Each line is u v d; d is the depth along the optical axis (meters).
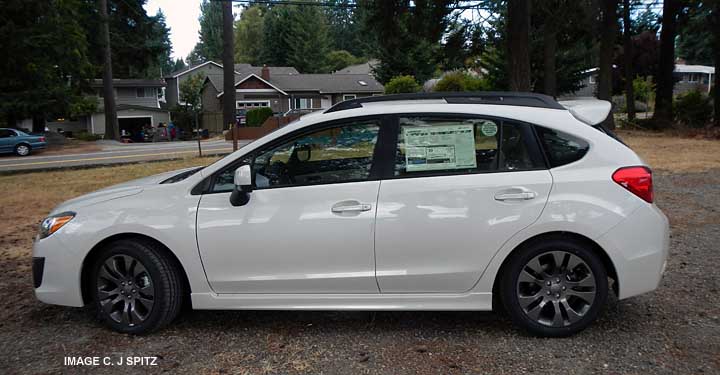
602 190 3.71
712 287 4.71
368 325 4.15
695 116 23.98
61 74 28.73
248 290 3.94
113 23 42.31
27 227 7.82
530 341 3.79
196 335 4.04
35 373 3.49
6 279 5.50
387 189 3.81
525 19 15.83
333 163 3.95
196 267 3.93
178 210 3.95
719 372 3.30
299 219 3.83
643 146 16.25
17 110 27.97
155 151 22.45
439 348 3.72
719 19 22.77
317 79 55.97
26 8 21.03
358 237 3.79
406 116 3.92
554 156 3.79
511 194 3.71
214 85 52.62
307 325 4.19
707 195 8.64
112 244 4.02
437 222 3.74
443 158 3.84
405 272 3.80
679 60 66.06
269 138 4.00
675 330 3.90
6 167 17.80
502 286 3.85
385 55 47.31
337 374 3.38
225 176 4.00
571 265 3.76
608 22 21.39
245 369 3.48
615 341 3.75
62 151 26.53
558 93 33.91
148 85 53.72
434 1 15.82
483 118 3.86
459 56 17.81
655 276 3.75
